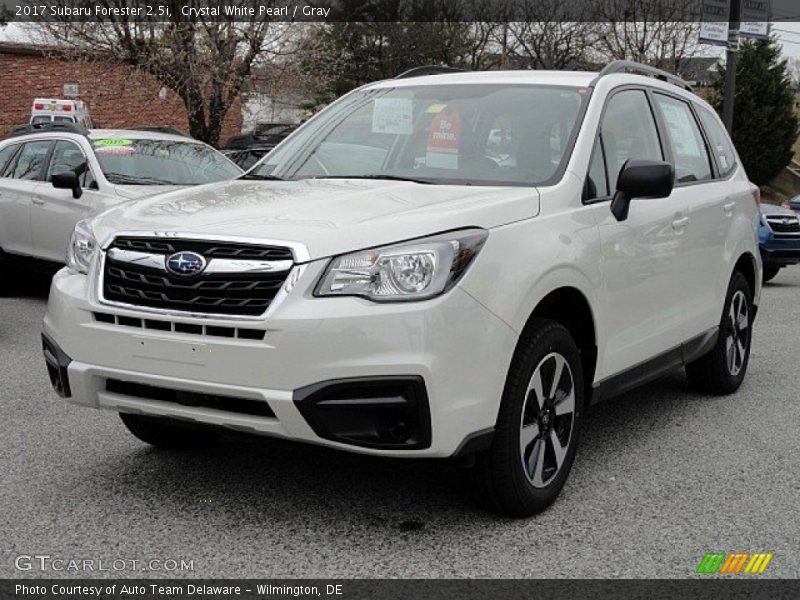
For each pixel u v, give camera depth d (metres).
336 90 39.88
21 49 27.72
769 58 36.22
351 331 3.54
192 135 17.34
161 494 4.41
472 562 3.72
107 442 5.21
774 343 8.77
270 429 3.66
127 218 4.14
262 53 17.27
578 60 38.72
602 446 5.34
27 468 4.77
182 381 3.74
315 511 4.22
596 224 4.53
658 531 4.07
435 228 3.75
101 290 3.98
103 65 17.02
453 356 3.64
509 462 3.96
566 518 4.20
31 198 10.00
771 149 36.28
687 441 5.46
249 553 3.78
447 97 5.23
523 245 4.00
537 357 4.06
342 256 3.64
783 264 14.28
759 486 4.69
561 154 4.66
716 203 5.95
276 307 3.59
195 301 3.74
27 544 3.85
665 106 5.80
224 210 4.08
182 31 16.31
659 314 5.19
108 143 10.04
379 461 4.89
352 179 4.83
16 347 7.84
